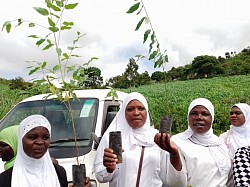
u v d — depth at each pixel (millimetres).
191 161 1556
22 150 1230
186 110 6473
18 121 2154
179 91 18266
